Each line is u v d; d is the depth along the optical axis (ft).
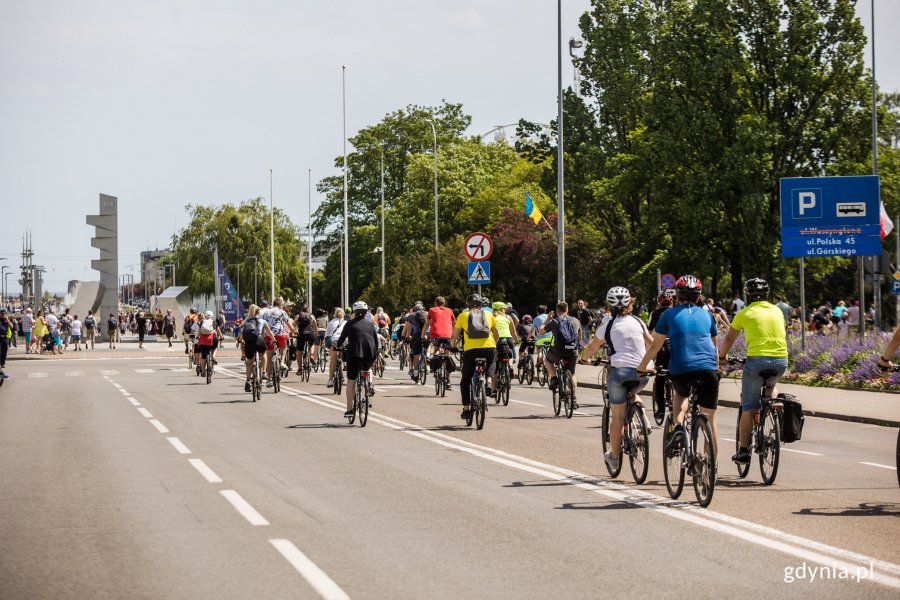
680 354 70.64
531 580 49.55
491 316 123.75
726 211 354.54
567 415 138.41
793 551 55.77
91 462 95.76
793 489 77.46
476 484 80.33
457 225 577.43
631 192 404.16
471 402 123.95
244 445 107.86
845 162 353.72
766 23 351.87
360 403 127.75
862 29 347.97
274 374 188.03
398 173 633.61
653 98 370.32
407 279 394.52
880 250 193.88
